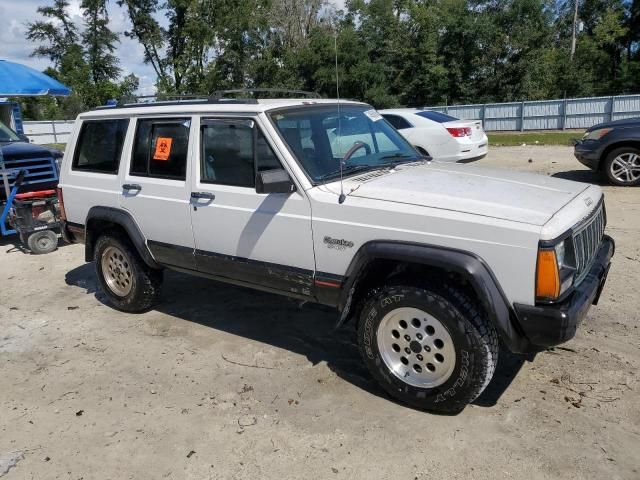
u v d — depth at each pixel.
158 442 3.52
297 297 4.17
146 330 5.18
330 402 3.85
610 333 4.58
